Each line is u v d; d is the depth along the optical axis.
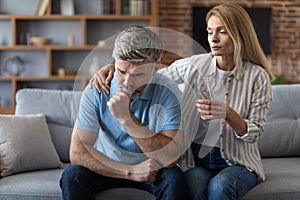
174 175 2.55
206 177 2.61
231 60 2.72
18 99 3.49
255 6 7.32
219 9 2.68
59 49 6.71
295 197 2.70
